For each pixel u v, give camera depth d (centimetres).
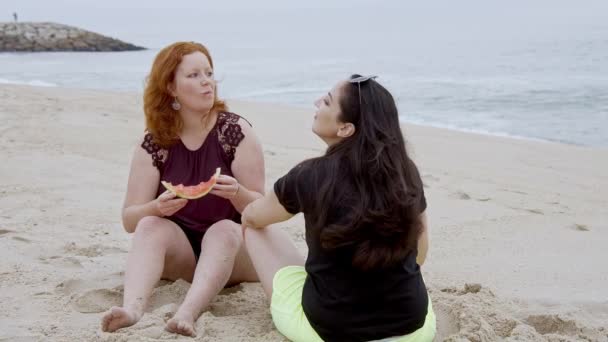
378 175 274
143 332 317
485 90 1691
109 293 376
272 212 313
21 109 1119
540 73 2044
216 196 382
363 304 287
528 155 939
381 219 270
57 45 5091
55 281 399
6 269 416
